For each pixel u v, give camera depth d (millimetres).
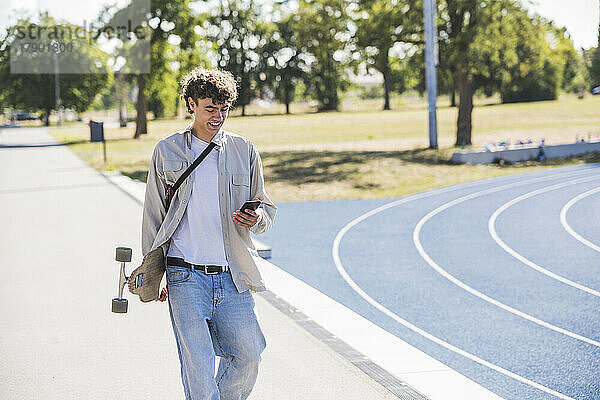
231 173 4441
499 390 6312
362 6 38438
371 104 148125
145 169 30000
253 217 4332
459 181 25969
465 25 38688
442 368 6293
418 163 32094
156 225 4500
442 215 18266
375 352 6750
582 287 10570
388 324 8586
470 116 39875
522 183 25094
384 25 37531
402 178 27031
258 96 127062
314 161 34312
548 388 6359
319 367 6293
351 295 10078
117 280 9836
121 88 98438
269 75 120688
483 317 8883
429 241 14594
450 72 39406
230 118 103625
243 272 4457
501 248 13836
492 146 33688
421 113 89438
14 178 25656
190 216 4398
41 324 7672
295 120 85875
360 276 11328
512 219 17562
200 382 4234
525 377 6672
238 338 4434
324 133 58812
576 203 20188
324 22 38750
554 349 7551
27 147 47156
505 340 7895
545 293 10180
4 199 19625
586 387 6379
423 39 38438
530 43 38031
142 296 4418
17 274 10266
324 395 5625
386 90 119750
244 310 4465
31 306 8438
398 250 13586
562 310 9227
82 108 86625
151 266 4398
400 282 10898
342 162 33406
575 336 8047
